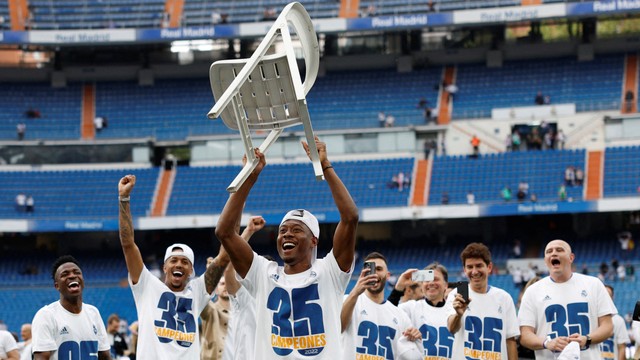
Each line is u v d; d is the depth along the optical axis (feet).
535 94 159.53
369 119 160.76
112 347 61.87
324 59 169.89
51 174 159.12
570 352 34.78
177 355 36.06
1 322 123.85
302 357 26.43
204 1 171.53
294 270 27.27
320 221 148.56
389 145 156.87
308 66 27.50
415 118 157.99
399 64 168.25
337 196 26.99
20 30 162.91
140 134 164.04
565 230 148.77
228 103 25.20
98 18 168.76
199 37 163.32
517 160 150.41
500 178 148.15
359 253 149.48
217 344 42.50
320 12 166.20
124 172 159.74
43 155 161.48
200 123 164.66
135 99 170.30
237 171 157.89
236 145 160.15
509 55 166.30
